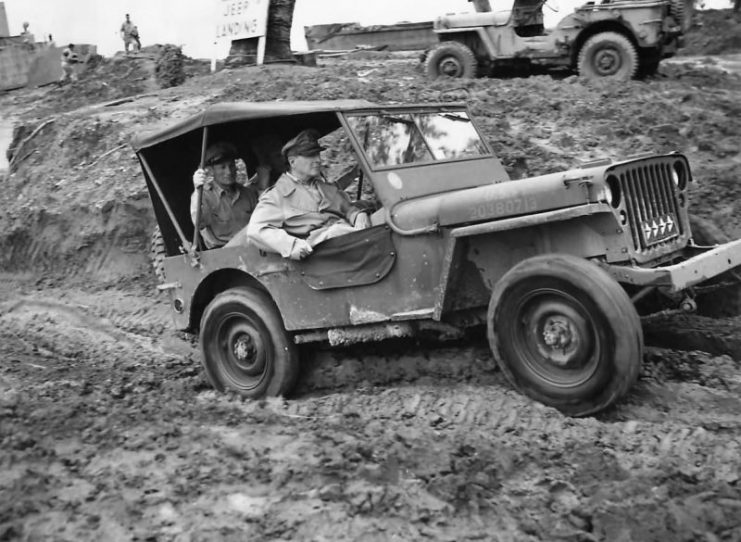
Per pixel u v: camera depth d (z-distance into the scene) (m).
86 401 5.94
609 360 5.21
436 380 6.34
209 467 4.70
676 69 15.86
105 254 12.02
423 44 24.19
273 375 6.69
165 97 15.87
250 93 14.41
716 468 4.70
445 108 7.11
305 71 16.17
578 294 5.27
